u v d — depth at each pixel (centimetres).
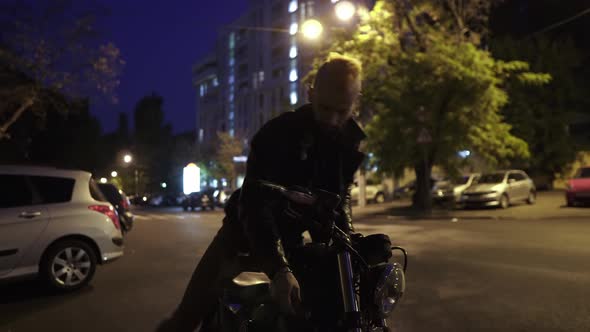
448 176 2352
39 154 4419
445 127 2198
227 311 277
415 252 1055
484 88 2181
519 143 2325
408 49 2355
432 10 2352
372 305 225
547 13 3816
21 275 721
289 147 237
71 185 793
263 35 7444
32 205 745
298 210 234
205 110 9706
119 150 8081
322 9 6047
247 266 278
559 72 3231
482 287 719
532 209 2172
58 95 2419
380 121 2273
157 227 2075
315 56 2498
